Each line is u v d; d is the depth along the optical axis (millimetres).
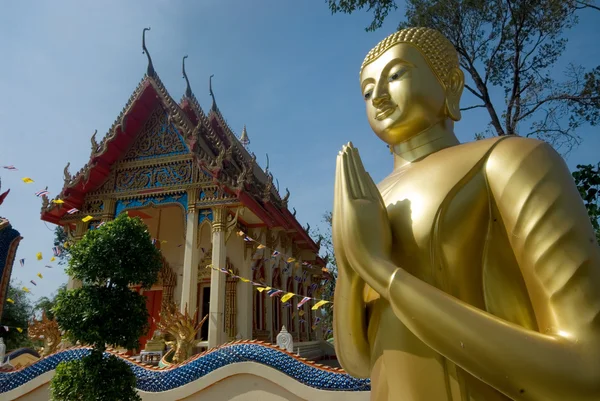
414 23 13953
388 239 2203
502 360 1676
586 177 4918
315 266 25688
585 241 1812
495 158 2186
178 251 18859
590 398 1569
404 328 2146
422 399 2002
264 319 17359
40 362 9086
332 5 12906
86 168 15969
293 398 7312
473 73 13422
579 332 1651
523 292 2068
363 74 2996
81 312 6750
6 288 9820
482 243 2168
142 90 16312
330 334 26828
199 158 14922
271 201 17984
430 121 2746
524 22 12898
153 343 13805
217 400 7699
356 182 2346
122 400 6914
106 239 7094
